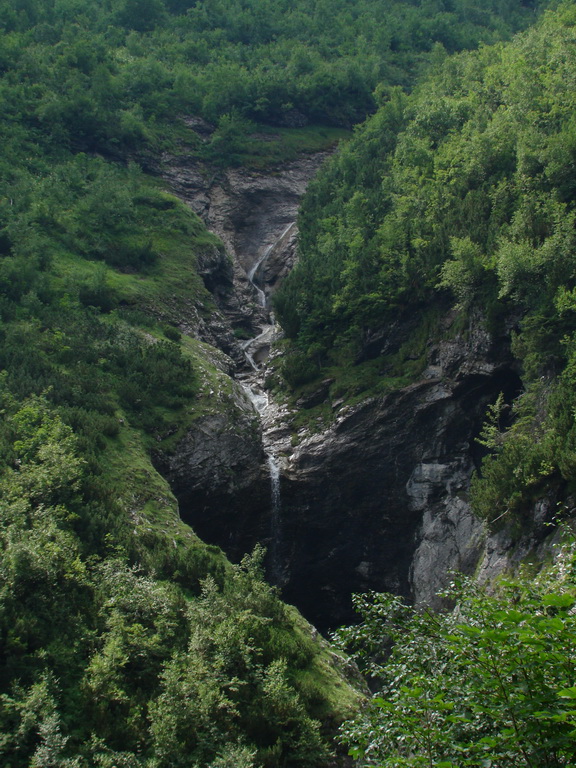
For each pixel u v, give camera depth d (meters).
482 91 58.41
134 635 22.70
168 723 19.89
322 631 45.91
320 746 21.73
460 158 50.22
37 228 54.22
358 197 56.50
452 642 11.68
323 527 44.97
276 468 45.06
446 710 11.58
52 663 21.14
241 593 27.09
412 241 47.31
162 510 33.84
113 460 34.75
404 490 44.44
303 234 61.94
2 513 25.73
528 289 38.47
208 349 51.88
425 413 44.19
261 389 52.50
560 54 51.28
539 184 42.25
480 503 34.56
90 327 45.91
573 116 43.12
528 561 31.58
